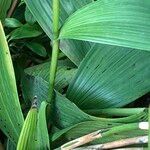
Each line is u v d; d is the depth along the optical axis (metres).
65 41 0.34
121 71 0.32
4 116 0.31
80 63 0.32
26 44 0.38
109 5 0.26
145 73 0.32
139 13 0.25
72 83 0.32
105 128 0.28
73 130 0.30
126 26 0.25
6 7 0.37
